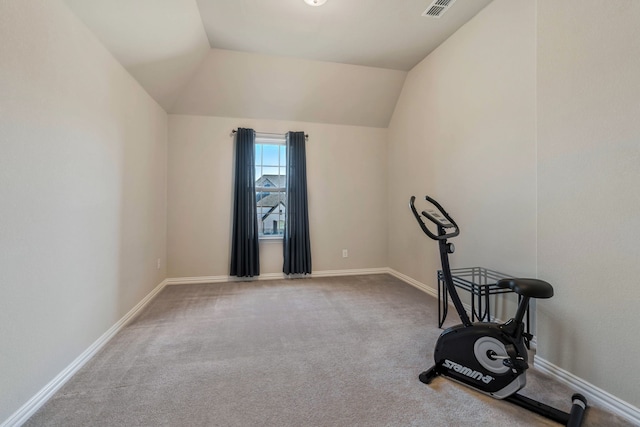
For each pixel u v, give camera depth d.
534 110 2.05
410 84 3.72
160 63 2.73
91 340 1.98
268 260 4.07
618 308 1.43
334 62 3.49
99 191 2.08
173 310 2.84
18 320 1.37
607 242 1.47
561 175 1.69
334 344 2.15
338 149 4.29
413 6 2.46
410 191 3.77
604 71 1.47
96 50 2.03
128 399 1.52
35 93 1.47
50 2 1.57
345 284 3.79
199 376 1.74
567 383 1.66
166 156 3.72
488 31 2.44
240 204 3.83
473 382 1.61
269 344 2.15
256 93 3.71
